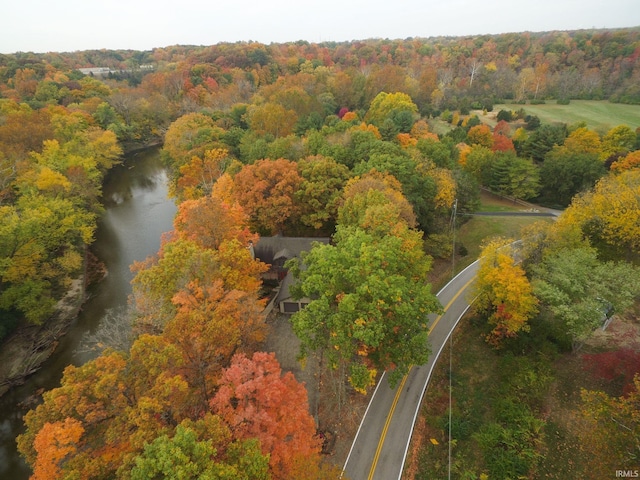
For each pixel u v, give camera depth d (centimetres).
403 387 3372
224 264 3438
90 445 2033
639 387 2277
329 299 2948
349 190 4450
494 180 6888
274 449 2066
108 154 8156
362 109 10081
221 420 2047
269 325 4081
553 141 7569
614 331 3509
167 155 7794
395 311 2750
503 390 3241
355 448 2925
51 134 6981
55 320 4500
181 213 4122
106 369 2136
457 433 3012
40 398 3650
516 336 3550
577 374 3262
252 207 4675
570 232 3712
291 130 7500
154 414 1998
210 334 2589
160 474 1628
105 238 6347
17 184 5484
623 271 3195
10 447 3272
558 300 3109
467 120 9575
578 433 2877
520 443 2847
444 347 3738
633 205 3838
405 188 4872
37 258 4375
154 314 3109
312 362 3634
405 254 3412
